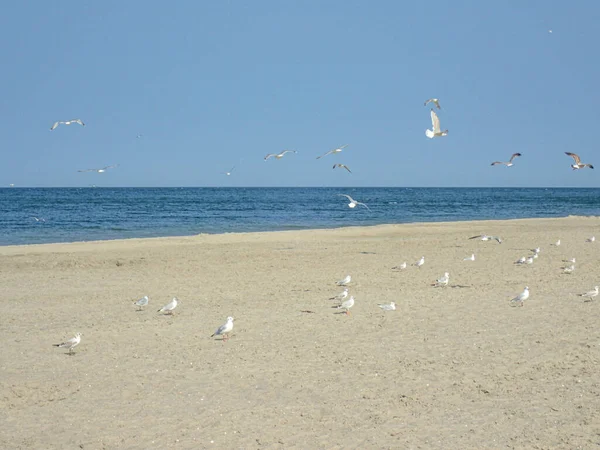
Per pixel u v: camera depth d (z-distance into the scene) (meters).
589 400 12.95
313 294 23.70
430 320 19.34
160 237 46.75
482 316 19.75
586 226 55.19
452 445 11.12
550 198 158.88
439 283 24.89
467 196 178.50
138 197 155.25
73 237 48.66
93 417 12.45
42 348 16.86
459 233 48.31
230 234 47.75
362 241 41.84
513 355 15.77
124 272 29.16
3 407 12.95
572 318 19.33
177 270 29.62
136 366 15.34
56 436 11.66
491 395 13.32
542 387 13.70
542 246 38.50
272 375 14.61
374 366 15.12
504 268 29.62
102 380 14.41
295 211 89.88
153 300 22.94
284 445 11.20
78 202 119.44
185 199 141.88
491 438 11.38
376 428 11.84
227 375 14.65
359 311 20.66
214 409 12.77
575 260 31.92
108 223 64.19
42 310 21.36
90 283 26.45
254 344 17.03
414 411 12.58
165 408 12.84
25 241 45.44
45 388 13.93
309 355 16.02
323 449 11.04
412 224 58.53
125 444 11.32
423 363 15.28
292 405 12.93
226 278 27.45
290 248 37.72
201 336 17.89
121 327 18.98
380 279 26.88
